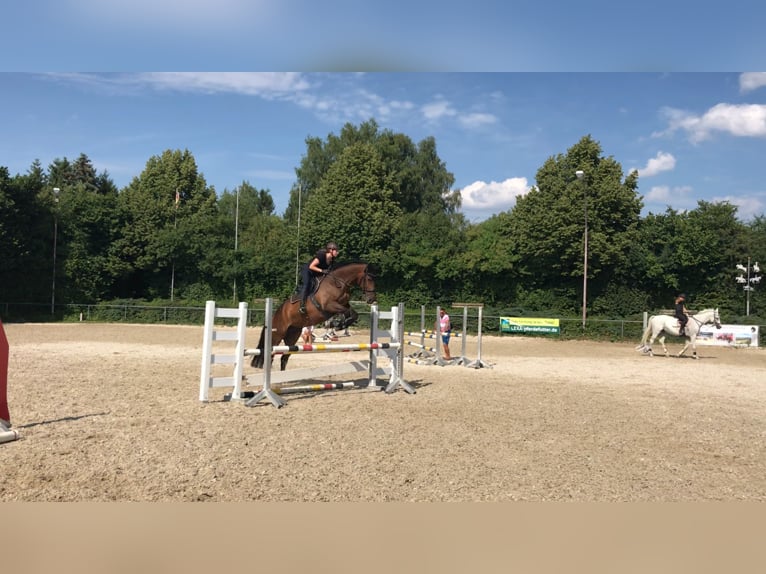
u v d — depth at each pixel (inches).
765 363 812.0
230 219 2082.9
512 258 1713.8
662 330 896.9
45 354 639.8
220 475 225.3
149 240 1850.4
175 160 2065.7
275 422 320.5
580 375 583.2
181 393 405.1
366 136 2190.0
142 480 217.6
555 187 1653.5
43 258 1636.3
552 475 234.2
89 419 311.6
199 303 1705.2
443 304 1781.5
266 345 378.0
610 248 1584.6
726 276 1685.5
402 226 1806.1
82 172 2773.1
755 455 275.1
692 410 387.5
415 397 414.6
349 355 738.8
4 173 1553.9
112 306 1578.5
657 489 221.8
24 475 218.4
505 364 689.6
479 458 255.1
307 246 1803.6
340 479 223.9
